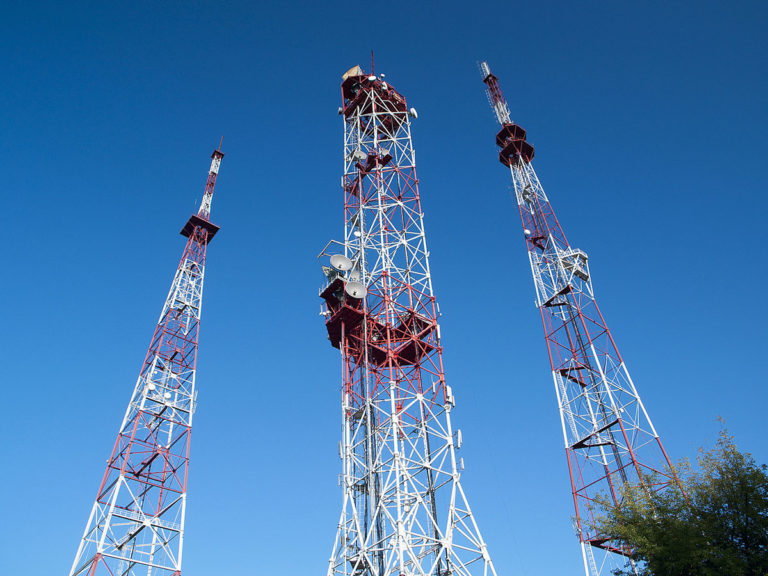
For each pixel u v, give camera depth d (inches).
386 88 4084.6
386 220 3595.0
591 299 3447.3
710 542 1919.3
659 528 2017.7
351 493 2832.2
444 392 2999.5
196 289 3944.4
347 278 3395.7
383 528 2696.9
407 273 3398.1
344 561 2652.6
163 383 3444.9
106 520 2851.9
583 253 3641.7
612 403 3029.0
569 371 3324.3
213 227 4239.7
